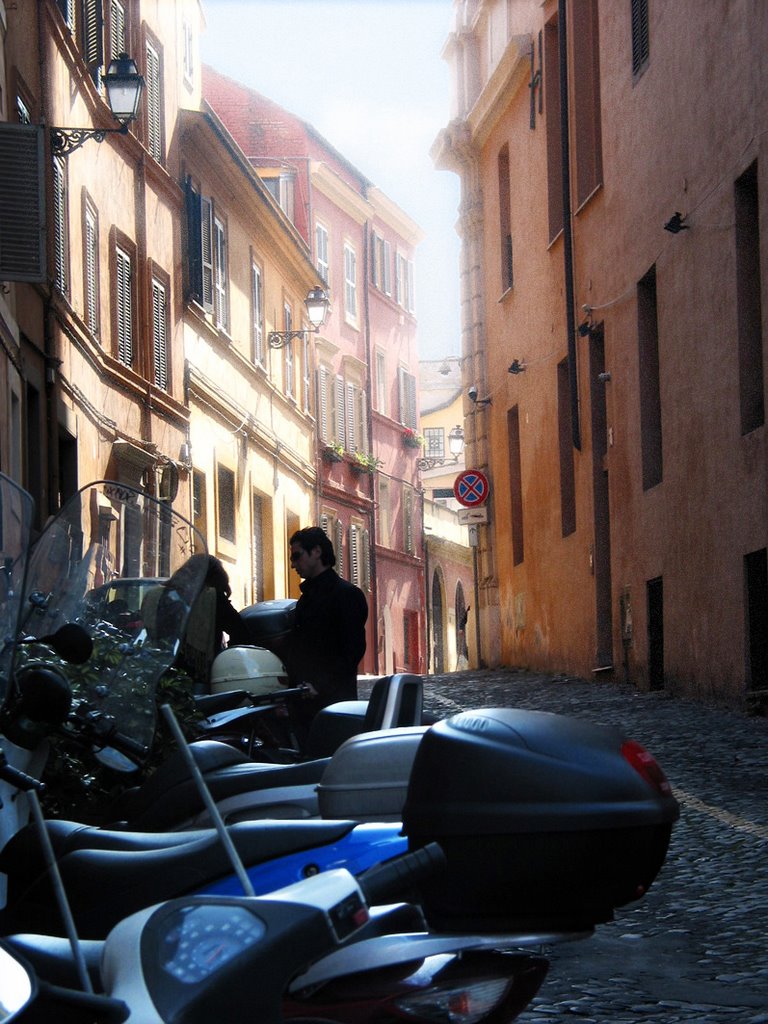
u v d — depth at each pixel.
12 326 17.84
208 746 4.95
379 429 55.22
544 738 3.47
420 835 3.48
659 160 19.61
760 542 16.09
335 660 9.47
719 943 6.88
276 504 39.56
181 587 4.71
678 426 19.02
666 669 19.66
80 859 4.09
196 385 30.59
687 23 18.17
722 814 10.27
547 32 26.45
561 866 3.37
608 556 23.70
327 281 49.62
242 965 2.71
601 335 23.88
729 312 17.02
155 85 28.31
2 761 3.30
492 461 32.09
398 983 3.14
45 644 4.45
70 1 22.66
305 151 48.72
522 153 28.53
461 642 66.50
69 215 21.92
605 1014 5.64
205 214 32.03
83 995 2.76
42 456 19.89
